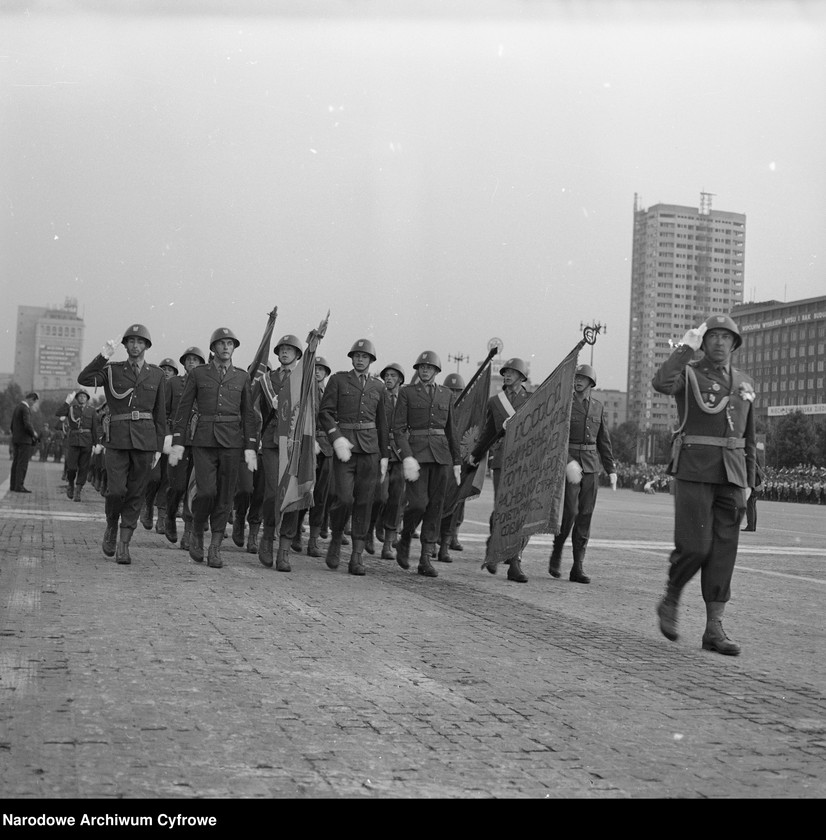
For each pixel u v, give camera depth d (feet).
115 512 37.81
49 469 141.69
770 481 193.67
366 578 38.32
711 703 20.57
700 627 30.22
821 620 32.53
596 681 21.99
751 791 15.17
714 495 27.09
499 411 42.52
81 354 426.92
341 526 40.63
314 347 39.37
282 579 36.22
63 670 20.13
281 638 24.54
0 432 353.92
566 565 46.52
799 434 274.36
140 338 37.55
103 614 26.27
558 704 19.79
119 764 14.88
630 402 466.70
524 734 17.57
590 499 40.32
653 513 103.35
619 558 50.39
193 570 37.09
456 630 27.22
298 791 14.19
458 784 14.82
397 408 41.75
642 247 459.32
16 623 24.47
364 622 27.58
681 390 27.37
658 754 16.85
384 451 40.88
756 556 55.42
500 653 24.39
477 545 56.49
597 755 16.60
